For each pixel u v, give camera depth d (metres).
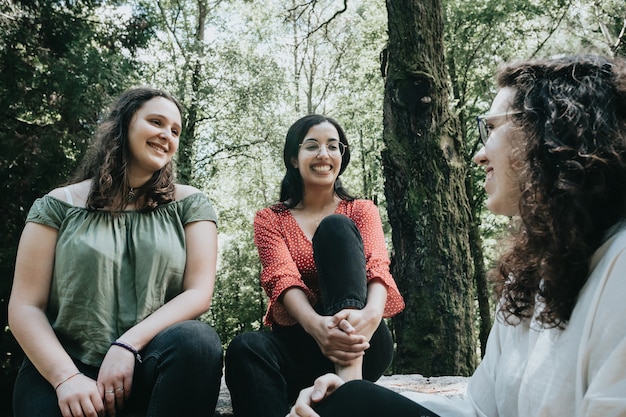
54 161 9.25
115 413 1.61
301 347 1.96
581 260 1.01
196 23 18.66
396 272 5.92
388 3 6.20
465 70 13.47
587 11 10.06
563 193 1.02
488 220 14.30
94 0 10.86
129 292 1.85
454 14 13.26
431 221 5.71
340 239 1.88
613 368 0.88
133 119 1.99
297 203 2.45
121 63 10.65
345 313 1.79
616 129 1.00
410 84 5.95
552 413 0.98
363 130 16.83
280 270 2.12
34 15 9.90
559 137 1.05
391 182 5.96
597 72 1.08
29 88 9.56
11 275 8.89
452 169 5.88
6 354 8.95
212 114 17.23
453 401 1.34
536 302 1.15
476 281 11.97
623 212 1.00
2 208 9.11
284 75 17.73
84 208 1.91
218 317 23.19
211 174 17.62
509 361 1.20
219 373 1.65
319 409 1.19
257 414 1.74
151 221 1.96
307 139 2.38
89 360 1.74
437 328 5.56
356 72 15.93
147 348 1.70
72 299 1.77
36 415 1.57
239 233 20.78
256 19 18.64
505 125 1.23
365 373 2.04
